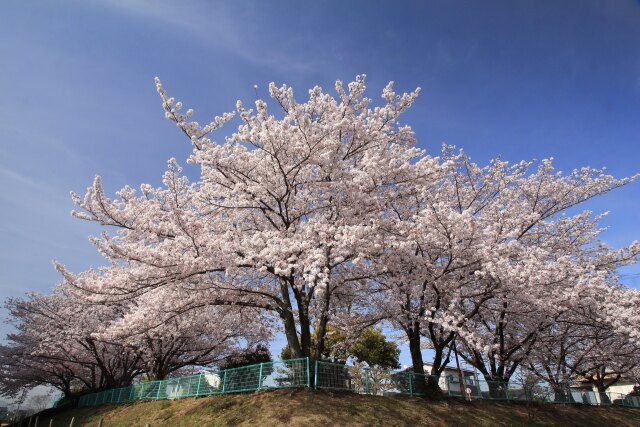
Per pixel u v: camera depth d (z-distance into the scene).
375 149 11.38
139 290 10.04
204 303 10.73
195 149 9.66
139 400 13.92
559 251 13.76
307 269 8.06
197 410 10.40
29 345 19.69
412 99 11.45
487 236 10.31
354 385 10.70
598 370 18.83
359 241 8.77
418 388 11.52
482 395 12.82
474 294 11.46
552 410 13.54
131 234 10.08
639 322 9.41
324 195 11.42
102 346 18.64
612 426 13.45
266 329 15.93
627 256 13.14
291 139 9.81
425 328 13.65
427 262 10.02
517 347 13.12
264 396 9.98
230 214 12.15
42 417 19.00
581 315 11.95
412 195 11.60
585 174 14.01
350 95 11.12
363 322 12.96
